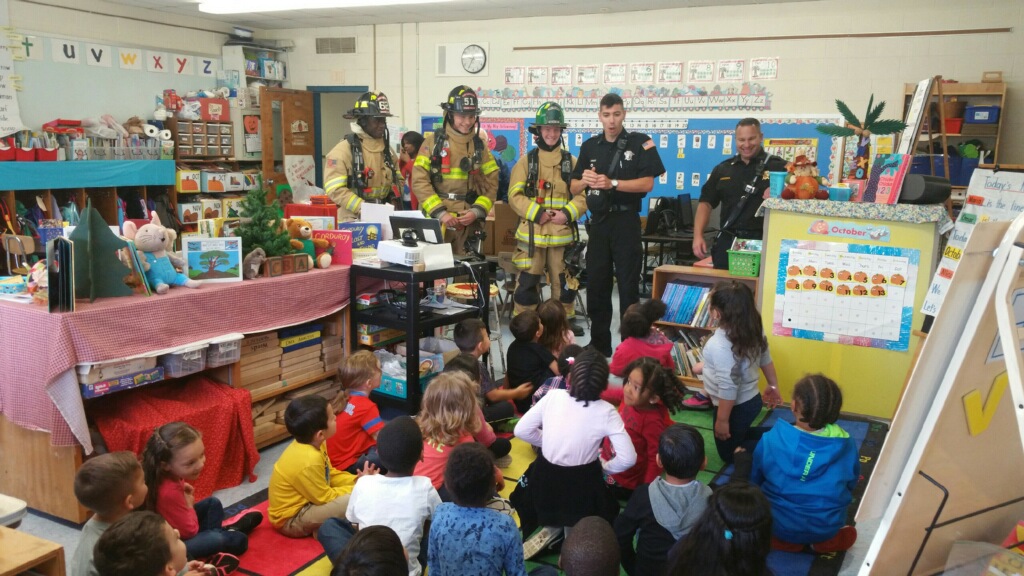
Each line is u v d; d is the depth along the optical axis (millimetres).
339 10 8273
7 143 6773
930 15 6766
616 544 1925
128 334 2920
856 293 3922
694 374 4383
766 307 4168
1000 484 1787
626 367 3062
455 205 5102
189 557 2453
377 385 3279
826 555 2713
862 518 1688
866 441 3709
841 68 7168
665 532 2295
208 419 3146
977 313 1504
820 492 2588
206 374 3439
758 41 7465
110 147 7633
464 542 2072
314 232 4035
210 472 3162
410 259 3723
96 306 2859
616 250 5078
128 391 3176
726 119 7723
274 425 3641
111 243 3004
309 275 3723
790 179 4129
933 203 3787
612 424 2576
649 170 4953
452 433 2854
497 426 3742
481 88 8844
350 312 4008
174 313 3094
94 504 2074
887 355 3912
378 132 4969
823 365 4070
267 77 9609
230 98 9047
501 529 2090
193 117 8492
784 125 7469
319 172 10078
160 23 8516
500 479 2996
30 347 2791
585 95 8320
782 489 2633
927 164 6660
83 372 2783
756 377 3465
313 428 2705
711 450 3660
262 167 9391
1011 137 6660
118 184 7496
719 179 4895
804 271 4031
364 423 3191
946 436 1617
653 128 8078
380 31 9305
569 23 8273
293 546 2729
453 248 5223
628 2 7504
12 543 1912
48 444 2891
